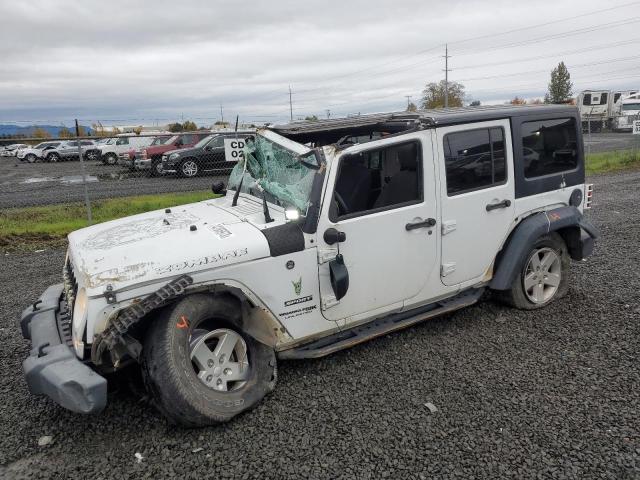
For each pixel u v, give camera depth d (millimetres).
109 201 12875
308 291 3637
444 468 2852
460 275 4410
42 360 3055
